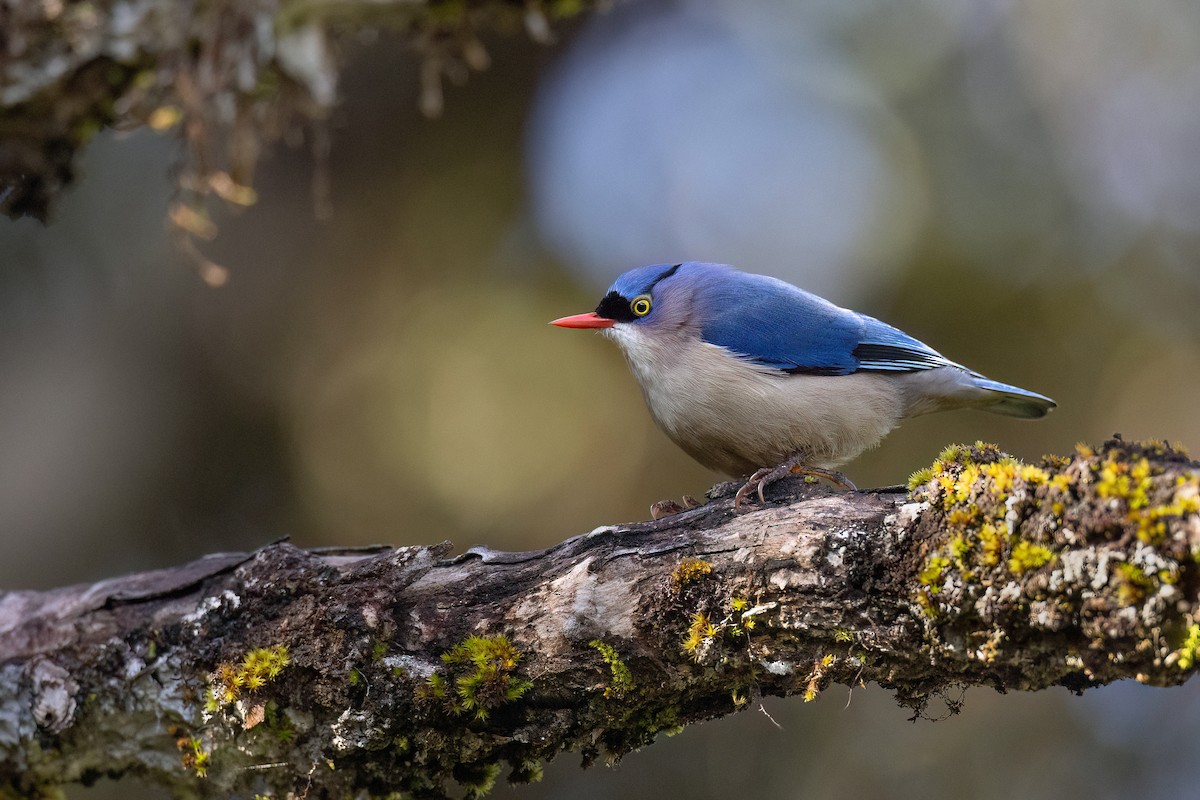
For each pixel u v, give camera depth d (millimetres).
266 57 7020
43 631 6707
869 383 9570
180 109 7344
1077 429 14500
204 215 7574
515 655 6199
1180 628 4691
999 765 13039
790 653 5844
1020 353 14805
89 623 6672
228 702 6336
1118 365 14672
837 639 5676
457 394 14523
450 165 14977
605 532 6398
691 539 6125
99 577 12992
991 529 5137
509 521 14320
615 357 14828
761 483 7359
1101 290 14805
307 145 14273
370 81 14477
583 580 6184
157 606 6691
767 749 13148
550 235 15172
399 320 14656
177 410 13648
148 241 13477
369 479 14234
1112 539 4785
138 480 13344
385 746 6324
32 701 6562
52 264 13086
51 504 12812
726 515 6215
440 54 7699
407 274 14766
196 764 6613
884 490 6105
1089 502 4859
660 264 10141
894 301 15016
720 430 9469
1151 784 12891
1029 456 14414
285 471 14078
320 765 6453
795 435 9367
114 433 13227
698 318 9570
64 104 6855
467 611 6344
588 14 15398
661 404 9664
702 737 13250
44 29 6598
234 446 13938
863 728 13188
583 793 13109
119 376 13344
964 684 5684
